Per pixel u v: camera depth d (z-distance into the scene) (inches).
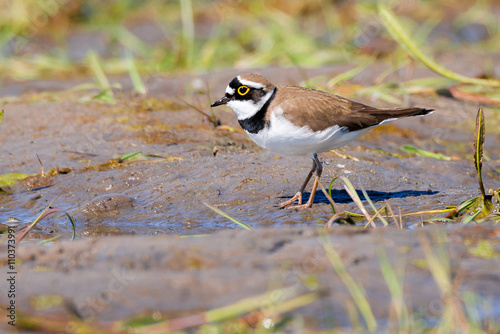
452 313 239.5
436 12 1064.2
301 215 398.9
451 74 629.6
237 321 239.5
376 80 719.1
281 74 767.7
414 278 259.8
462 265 268.8
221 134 545.0
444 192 434.3
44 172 468.1
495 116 627.5
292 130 397.1
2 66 842.2
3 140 536.7
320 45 918.4
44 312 243.0
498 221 342.3
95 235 376.8
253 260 273.7
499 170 500.1
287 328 236.2
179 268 270.1
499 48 916.6
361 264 269.0
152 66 838.5
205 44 919.7
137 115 579.5
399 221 380.2
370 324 235.5
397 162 496.7
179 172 458.0
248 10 1072.8
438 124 607.2
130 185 446.0
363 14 1031.0
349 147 534.9
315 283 257.3
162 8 1104.8
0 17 970.1
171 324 237.1
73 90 684.1
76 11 1046.4
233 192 429.7
